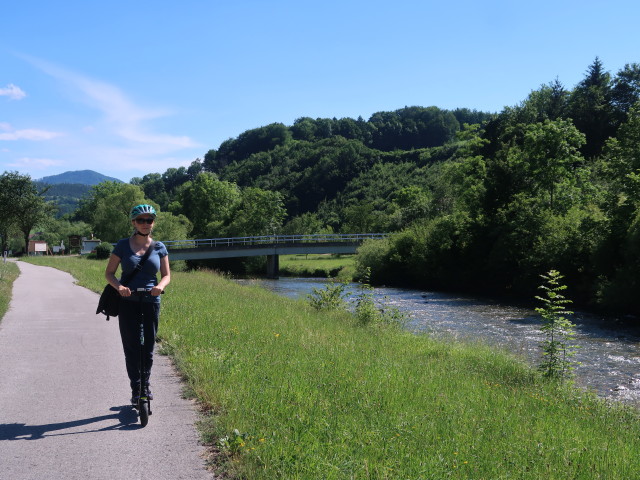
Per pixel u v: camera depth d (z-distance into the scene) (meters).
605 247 26.77
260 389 5.85
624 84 73.00
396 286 44.66
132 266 5.07
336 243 57.03
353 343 10.18
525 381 9.40
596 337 18.14
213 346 8.33
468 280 38.22
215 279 28.41
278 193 80.38
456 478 3.91
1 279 20.58
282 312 14.02
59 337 9.45
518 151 39.50
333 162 151.88
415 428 5.04
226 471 3.91
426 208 74.69
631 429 6.63
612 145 28.28
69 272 28.34
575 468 4.43
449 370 9.16
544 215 34.25
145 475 3.88
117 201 70.50
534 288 31.92
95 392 6.02
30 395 5.88
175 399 5.77
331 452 4.14
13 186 67.62
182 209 96.81
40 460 4.13
